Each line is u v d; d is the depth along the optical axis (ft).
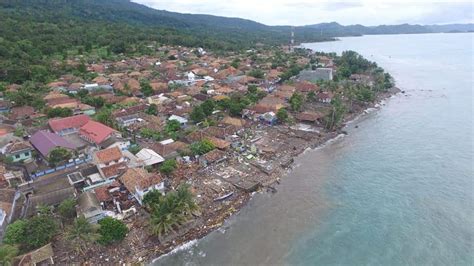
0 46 481.87
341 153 283.18
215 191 211.82
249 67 617.21
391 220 190.70
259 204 205.98
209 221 186.39
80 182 202.39
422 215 194.49
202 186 216.33
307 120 349.41
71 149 234.38
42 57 529.86
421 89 522.06
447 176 238.89
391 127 347.15
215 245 169.27
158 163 230.68
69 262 150.00
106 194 191.42
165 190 203.72
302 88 458.50
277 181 232.32
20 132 265.75
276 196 215.10
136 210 184.65
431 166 254.88
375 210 200.23
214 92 424.05
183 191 180.86
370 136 322.75
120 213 180.96
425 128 341.21
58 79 457.68
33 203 175.32
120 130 288.71
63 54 583.17
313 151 287.48
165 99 386.11
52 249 152.76
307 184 230.68
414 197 213.05
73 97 378.94
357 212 198.49
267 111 351.67
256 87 450.71
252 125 332.80
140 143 271.90
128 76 494.18
